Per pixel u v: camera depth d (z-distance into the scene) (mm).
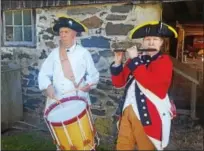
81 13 4898
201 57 10727
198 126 4980
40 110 5379
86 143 2971
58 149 3012
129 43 4582
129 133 2672
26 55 5496
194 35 10828
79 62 3203
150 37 2668
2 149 3818
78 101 3008
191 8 6703
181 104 5938
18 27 5570
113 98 4723
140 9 4480
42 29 5305
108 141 4184
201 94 6859
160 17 4387
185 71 5641
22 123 5000
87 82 3213
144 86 2574
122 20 4609
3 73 4801
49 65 3246
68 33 3143
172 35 2674
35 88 5426
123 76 2744
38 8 5293
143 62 2623
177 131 4723
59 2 5000
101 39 4777
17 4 5418
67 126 2861
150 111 2607
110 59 4734
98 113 4824
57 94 3186
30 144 3992
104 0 4641
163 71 2521
